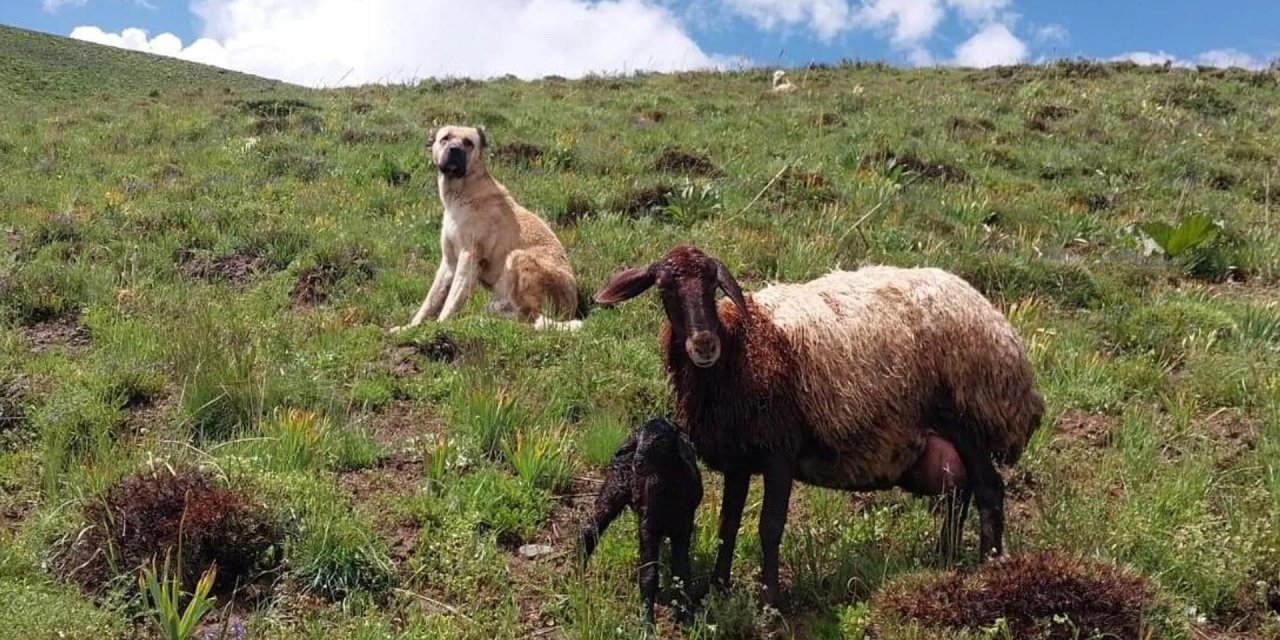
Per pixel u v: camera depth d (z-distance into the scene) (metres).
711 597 4.18
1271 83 17.08
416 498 4.66
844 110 14.28
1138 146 12.03
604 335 5.88
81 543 4.29
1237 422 5.39
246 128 12.16
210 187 9.27
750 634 4.17
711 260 4.20
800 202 8.83
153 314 6.06
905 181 9.77
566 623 4.20
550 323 6.00
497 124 12.64
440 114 12.93
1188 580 4.36
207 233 7.68
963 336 4.38
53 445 4.85
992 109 14.20
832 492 4.80
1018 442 4.46
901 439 4.33
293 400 5.19
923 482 4.39
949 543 4.37
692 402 4.25
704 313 4.13
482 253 6.50
